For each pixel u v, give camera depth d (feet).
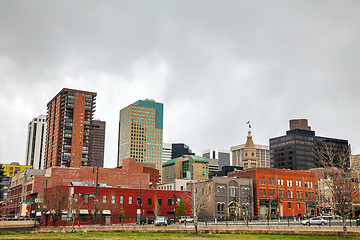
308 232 181.47
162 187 516.32
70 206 277.64
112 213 315.58
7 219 278.46
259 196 378.12
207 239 155.84
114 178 432.66
